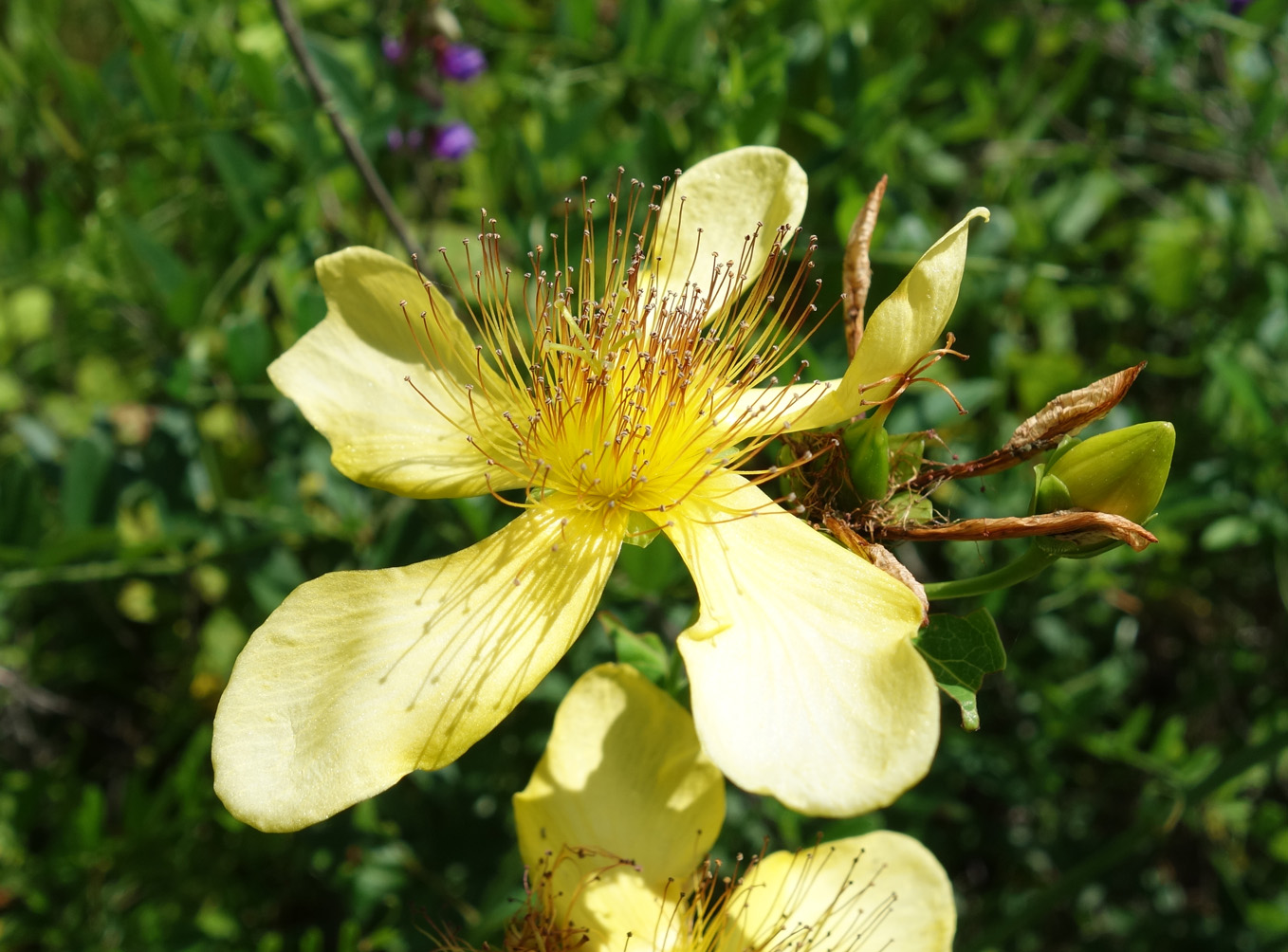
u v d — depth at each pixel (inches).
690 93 6.7
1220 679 8.4
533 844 4.1
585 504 3.8
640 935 4.0
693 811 4.2
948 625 3.6
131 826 6.1
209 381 6.5
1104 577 7.3
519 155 6.1
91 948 6.2
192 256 8.1
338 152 6.0
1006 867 8.2
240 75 6.2
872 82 6.6
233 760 3.1
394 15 7.0
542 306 4.2
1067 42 8.4
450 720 3.3
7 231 6.4
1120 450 3.6
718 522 3.8
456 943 4.7
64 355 8.3
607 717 4.3
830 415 3.7
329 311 4.0
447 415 3.9
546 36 7.1
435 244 7.3
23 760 8.2
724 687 3.2
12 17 7.8
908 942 4.2
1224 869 7.5
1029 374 7.2
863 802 3.0
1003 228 7.1
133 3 5.5
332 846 6.1
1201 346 7.8
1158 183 9.5
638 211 5.6
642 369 3.9
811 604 3.4
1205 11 7.6
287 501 6.2
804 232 6.5
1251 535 6.8
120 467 5.8
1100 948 7.9
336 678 3.3
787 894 4.2
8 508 5.3
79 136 6.4
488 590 3.5
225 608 8.2
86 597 8.3
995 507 7.2
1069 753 8.4
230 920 6.7
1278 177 8.7
